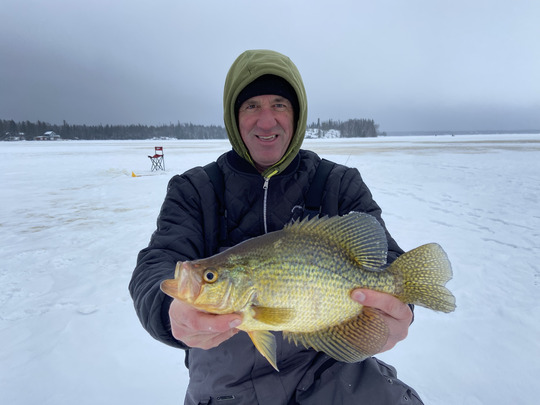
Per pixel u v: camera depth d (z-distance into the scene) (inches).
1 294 68.1
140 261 31.1
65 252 92.1
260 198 34.9
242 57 35.1
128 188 196.1
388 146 620.7
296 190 35.2
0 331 55.9
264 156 34.3
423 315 58.6
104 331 55.9
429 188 173.2
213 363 32.1
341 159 336.5
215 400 32.0
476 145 605.0
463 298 63.4
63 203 157.4
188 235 33.2
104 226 117.7
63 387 44.5
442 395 42.3
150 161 368.8
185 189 35.1
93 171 281.3
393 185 183.3
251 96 33.4
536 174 213.3
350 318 27.2
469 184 182.1
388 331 26.2
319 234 27.2
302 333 26.8
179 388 44.8
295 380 32.2
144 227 115.7
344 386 31.9
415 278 27.7
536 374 44.8
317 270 26.5
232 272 25.0
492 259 80.6
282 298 26.0
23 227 117.4
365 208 35.4
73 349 51.7
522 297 63.0
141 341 53.6
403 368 46.8
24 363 48.6
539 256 81.8
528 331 53.2
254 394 31.7
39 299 66.1
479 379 44.4
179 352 51.4
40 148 745.0
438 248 27.3
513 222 110.3
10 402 42.0
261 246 26.3
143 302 27.1
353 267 27.3
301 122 35.1
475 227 105.7
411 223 111.0
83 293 68.5
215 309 24.5
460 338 52.2
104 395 43.5
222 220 35.1
